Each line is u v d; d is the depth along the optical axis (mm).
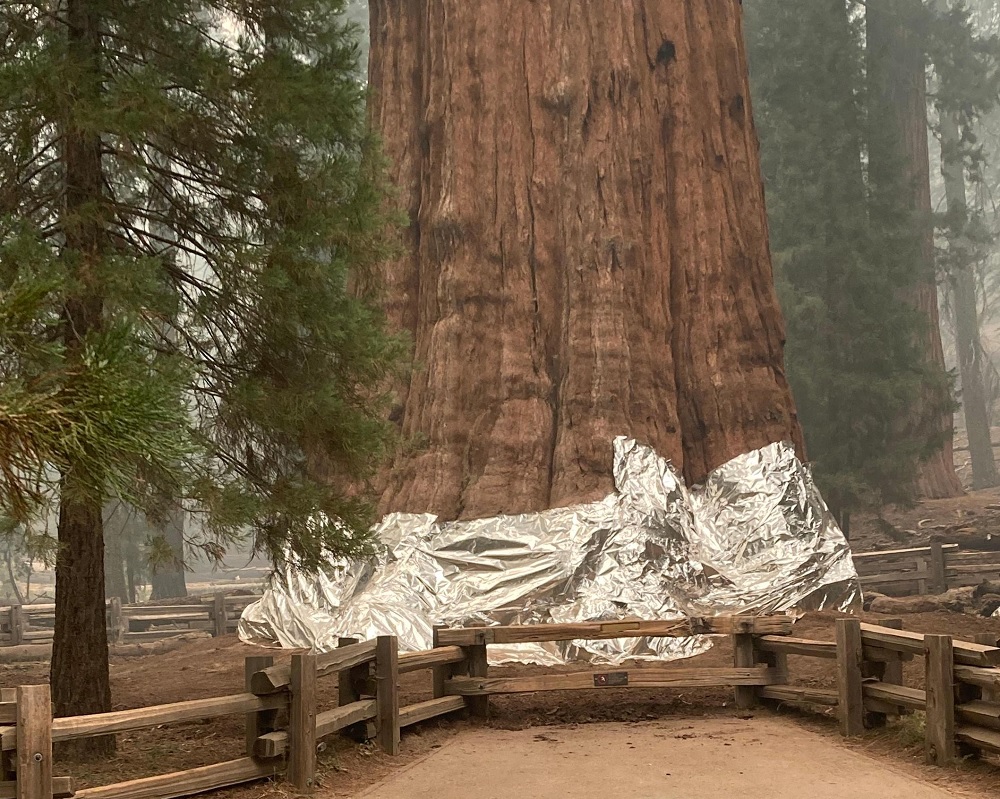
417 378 16438
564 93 17000
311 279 9297
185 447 3807
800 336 28750
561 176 16922
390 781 8094
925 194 36500
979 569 21344
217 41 9461
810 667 12172
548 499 15617
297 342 9609
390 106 17891
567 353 16266
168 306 8445
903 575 21938
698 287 17156
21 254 7449
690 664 12859
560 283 16734
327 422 9414
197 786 7055
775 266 29766
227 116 9406
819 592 15109
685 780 7852
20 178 9180
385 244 9773
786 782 7711
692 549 15305
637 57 17250
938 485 32875
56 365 4801
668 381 16594
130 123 8070
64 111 8000
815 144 30594
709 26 18125
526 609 13969
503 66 17078
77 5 8961
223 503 8594
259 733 7715
